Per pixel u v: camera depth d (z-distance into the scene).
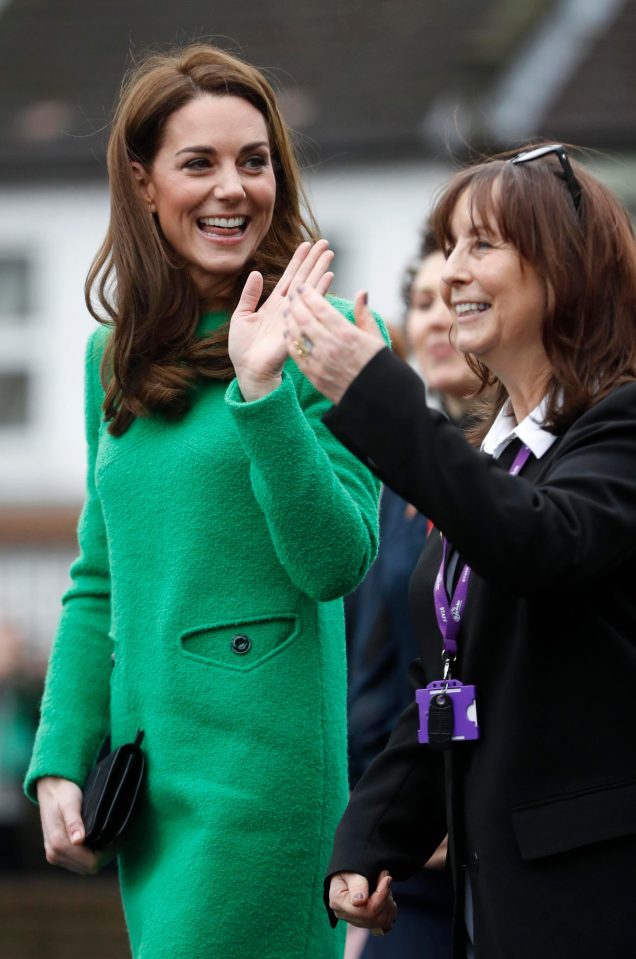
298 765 11.20
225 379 11.66
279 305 10.69
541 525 9.02
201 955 10.97
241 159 11.77
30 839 38.00
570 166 10.21
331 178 51.84
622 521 9.22
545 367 10.18
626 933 9.08
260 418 10.52
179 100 11.70
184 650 11.29
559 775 9.38
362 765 15.26
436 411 9.41
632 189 51.62
